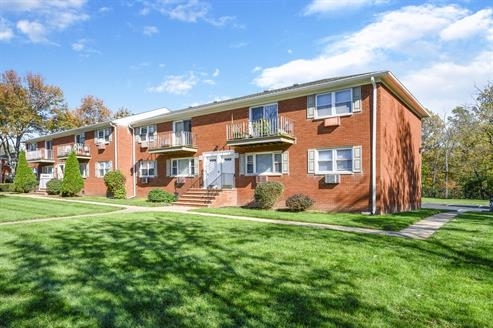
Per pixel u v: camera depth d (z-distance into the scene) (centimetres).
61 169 3362
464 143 3550
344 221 1145
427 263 612
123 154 2631
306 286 483
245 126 1867
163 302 423
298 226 1015
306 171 1639
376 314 396
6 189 3453
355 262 607
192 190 1981
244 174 1888
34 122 4084
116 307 407
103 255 645
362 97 1489
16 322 368
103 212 1445
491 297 457
